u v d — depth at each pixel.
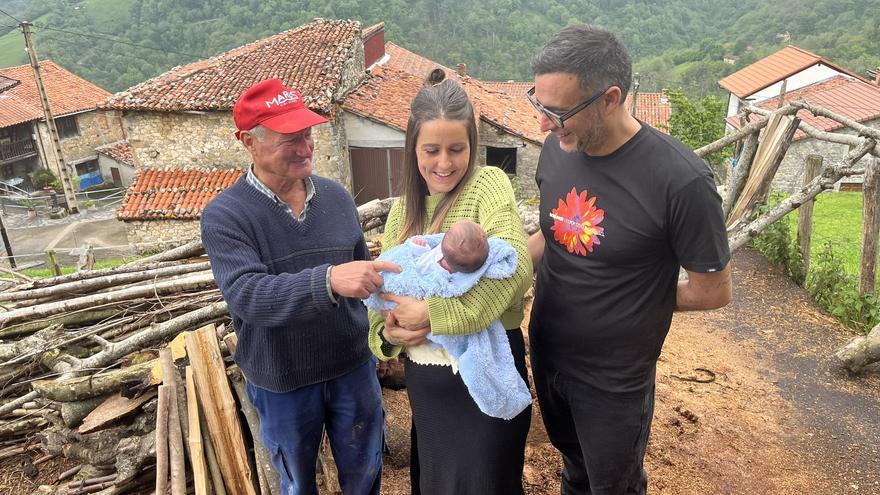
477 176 2.15
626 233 2.09
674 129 25.22
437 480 2.21
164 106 14.48
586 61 1.89
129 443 3.23
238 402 3.24
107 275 4.76
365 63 18.92
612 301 2.21
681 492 3.54
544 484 3.37
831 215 17.39
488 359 1.93
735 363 5.26
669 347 5.52
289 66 15.28
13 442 3.74
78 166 33.25
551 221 2.35
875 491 3.67
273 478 2.91
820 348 5.55
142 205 14.79
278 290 2.01
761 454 3.96
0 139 29.52
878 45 50.97
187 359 3.48
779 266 7.41
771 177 6.34
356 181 16.02
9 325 4.27
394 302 2.00
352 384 2.63
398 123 14.92
